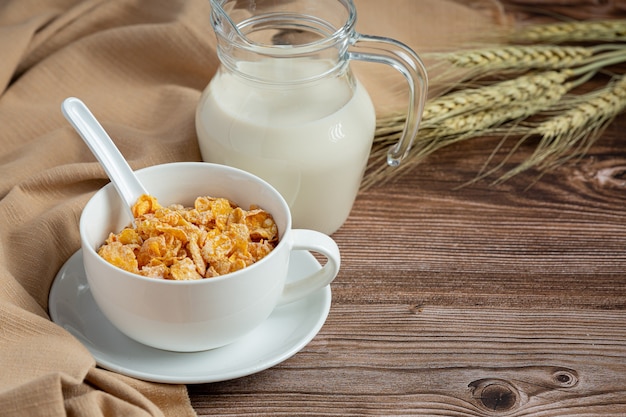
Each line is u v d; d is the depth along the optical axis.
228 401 0.75
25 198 0.84
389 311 0.82
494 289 0.84
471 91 0.96
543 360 0.78
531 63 1.01
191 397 0.75
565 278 0.85
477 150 0.98
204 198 0.78
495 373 0.77
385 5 1.08
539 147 0.97
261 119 0.82
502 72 1.04
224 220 0.77
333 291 0.83
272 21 0.85
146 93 0.97
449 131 0.95
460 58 0.98
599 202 0.93
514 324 0.81
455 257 0.87
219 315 0.72
